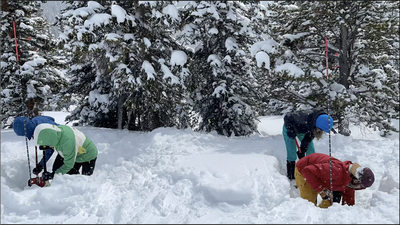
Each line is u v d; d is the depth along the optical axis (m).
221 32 8.72
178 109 9.51
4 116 11.57
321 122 3.90
